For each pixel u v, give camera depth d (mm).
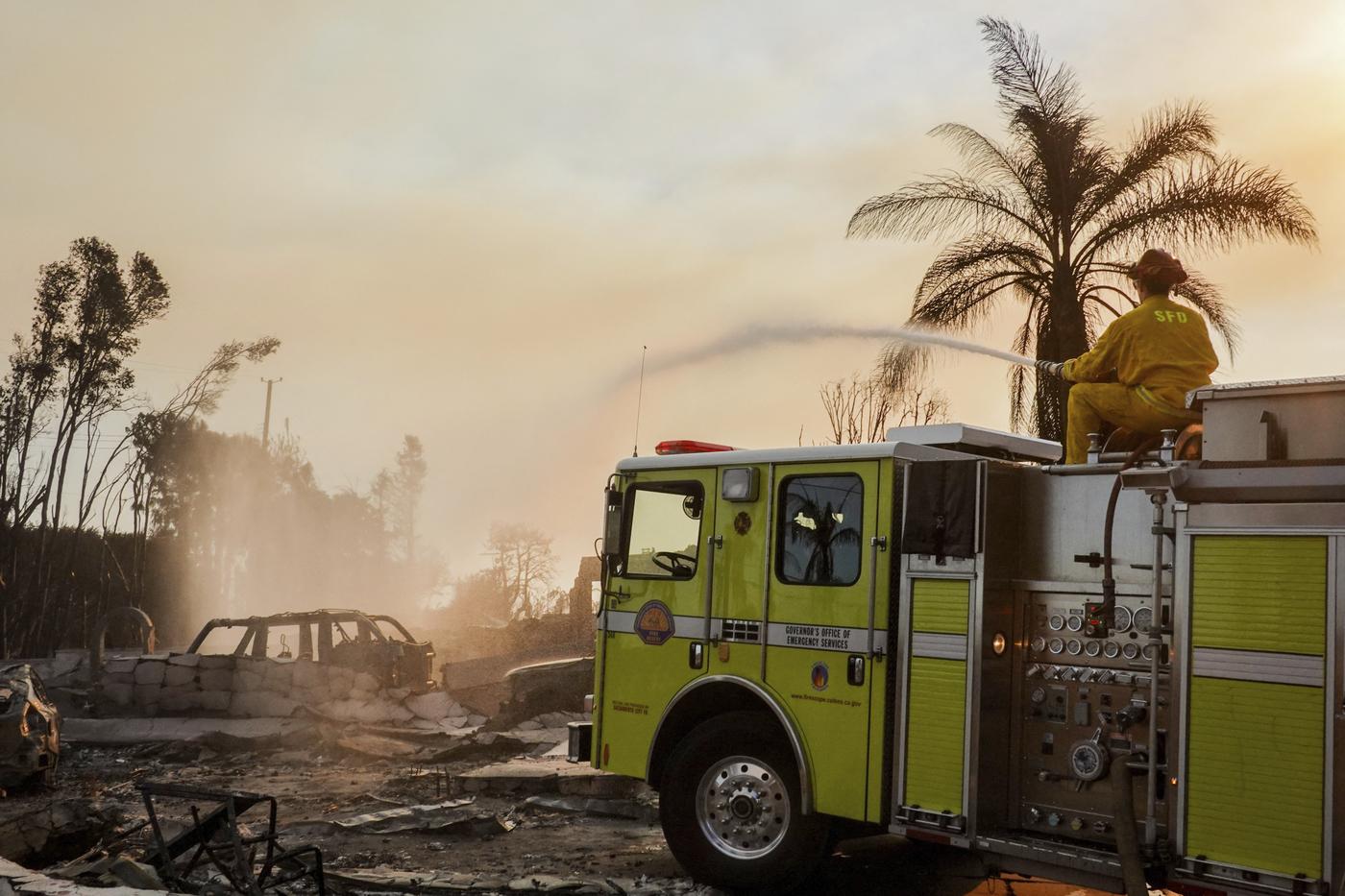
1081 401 6730
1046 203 17969
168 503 42000
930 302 17938
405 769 12758
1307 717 4922
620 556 8031
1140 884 5258
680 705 7500
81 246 30906
